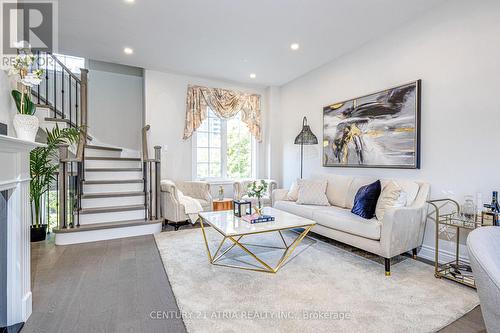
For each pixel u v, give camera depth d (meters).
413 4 2.82
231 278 2.36
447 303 1.95
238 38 3.59
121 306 1.91
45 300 2.00
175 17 3.07
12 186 1.64
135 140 5.54
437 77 2.85
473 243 1.08
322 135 4.56
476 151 2.53
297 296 2.04
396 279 2.36
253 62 4.45
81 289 2.17
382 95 3.44
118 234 3.63
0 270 1.63
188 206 4.09
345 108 4.03
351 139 3.92
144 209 4.02
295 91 5.31
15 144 1.58
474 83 2.54
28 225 1.82
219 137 5.54
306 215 3.51
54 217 4.22
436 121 2.86
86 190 4.07
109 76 5.35
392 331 1.63
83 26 3.27
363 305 1.92
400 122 3.20
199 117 5.18
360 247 2.73
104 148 4.85
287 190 4.38
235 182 5.05
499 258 1.12
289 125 5.50
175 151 5.06
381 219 2.75
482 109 2.48
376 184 3.04
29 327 1.67
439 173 2.83
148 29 3.35
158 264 2.71
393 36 3.32
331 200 3.82
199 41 3.67
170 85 5.00
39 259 2.84
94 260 2.81
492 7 2.41
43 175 3.54
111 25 3.25
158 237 3.64
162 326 1.68
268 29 3.34
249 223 2.63
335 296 2.05
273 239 3.55
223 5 2.83
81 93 4.44
